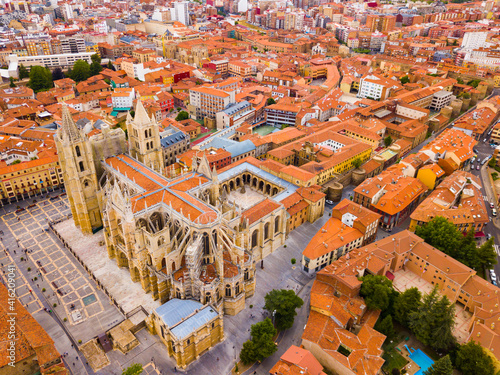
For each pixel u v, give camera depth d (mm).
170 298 130500
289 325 126500
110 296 134000
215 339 122000
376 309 131750
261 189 197875
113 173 160125
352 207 166375
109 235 144375
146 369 114312
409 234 155000
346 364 109750
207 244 131625
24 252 159500
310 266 148250
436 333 116750
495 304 124438
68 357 117375
